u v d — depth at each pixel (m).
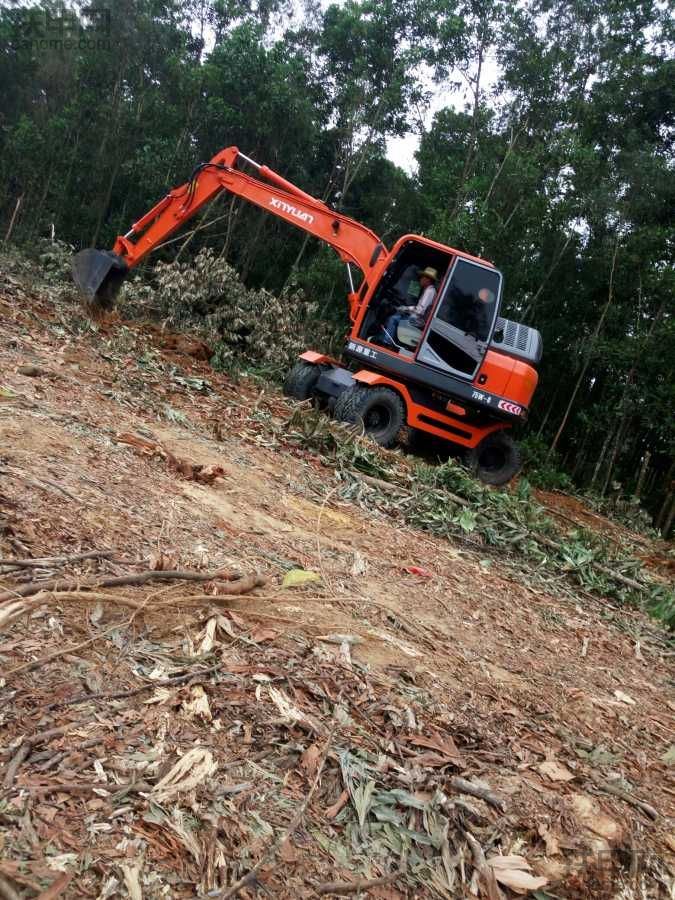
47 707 2.25
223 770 2.27
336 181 28.20
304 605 3.75
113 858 1.81
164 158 24.05
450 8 24.48
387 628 3.91
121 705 2.38
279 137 25.16
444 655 3.88
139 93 26.17
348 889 2.05
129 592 3.09
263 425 7.87
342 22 26.02
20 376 6.07
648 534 16.11
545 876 2.47
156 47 26.36
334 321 20.86
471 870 2.36
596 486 21.77
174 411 6.98
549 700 3.86
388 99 24.72
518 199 20.95
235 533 4.42
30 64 28.53
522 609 5.36
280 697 2.74
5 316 8.20
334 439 7.73
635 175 20.53
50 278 12.49
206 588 3.42
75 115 25.38
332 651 3.33
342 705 2.89
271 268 26.09
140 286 12.66
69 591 2.86
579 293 21.83
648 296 20.67
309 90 28.06
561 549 7.27
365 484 7.12
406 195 27.38
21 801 1.87
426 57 24.58
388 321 10.98
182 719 2.43
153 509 4.17
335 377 11.17
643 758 3.59
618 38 23.48
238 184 11.51
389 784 2.54
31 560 2.97
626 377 20.66
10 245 15.83
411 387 11.09
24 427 4.71
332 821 2.27
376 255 11.18
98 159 25.19
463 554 6.29
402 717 3.00
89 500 3.84
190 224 24.12
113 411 6.16
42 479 3.86
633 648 5.47
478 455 11.48
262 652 3.05
